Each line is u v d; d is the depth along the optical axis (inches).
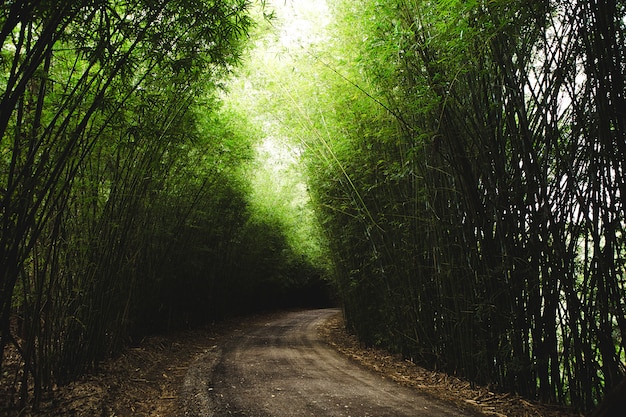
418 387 164.1
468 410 131.5
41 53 93.0
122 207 170.4
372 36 155.9
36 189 105.0
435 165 169.0
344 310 365.4
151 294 258.5
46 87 123.1
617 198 107.2
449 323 177.0
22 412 111.9
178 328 329.1
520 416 123.8
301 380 175.8
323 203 298.5
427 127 158.9
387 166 203.8
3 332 104.5
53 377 140.9
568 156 120.0
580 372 122.7
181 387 164.7
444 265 172.9
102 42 107.3
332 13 193.6
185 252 310.3
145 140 165.3
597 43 100.8
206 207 315.6
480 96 143.3
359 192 235.8
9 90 88.5
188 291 350.9
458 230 160.2
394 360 221.1
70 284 146.3
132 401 142.6
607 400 51.9
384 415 127.0
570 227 121.0
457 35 126.9
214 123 231.1
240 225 409.7
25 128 107.7
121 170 164.1
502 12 117.8
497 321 145.6
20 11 84.5
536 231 127.8
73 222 148.6
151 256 246.7
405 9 142.4
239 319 498.9
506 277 140.6
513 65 130.7
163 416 129.2
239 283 498.3
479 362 158.7
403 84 161.8
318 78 221.9
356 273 276.1
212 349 270.2
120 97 136.4
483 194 150.1
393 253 217.2
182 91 172.7
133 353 216.1
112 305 192.1
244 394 152.6
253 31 193.8
